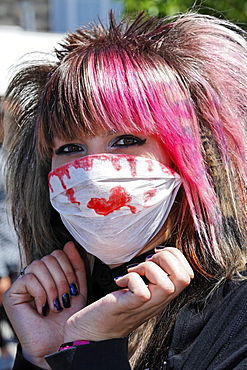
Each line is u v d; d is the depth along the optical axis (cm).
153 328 203
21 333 230
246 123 217
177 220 212
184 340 191
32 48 535
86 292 239
